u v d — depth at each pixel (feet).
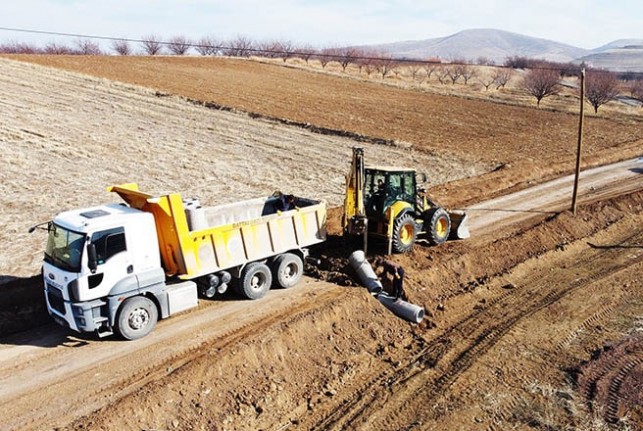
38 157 89.45
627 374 38.17
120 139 107.14
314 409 34.35
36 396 32.09
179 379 33.27
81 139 103.65
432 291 49.90
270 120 139.74
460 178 92.68
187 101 156.87
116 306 37.01
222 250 42.24
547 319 46.39
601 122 165.27
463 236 60.80
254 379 35.47
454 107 185.06
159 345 37.81
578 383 37.17
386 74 288.92
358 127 138.10
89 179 80.43
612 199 76.84
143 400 31.37
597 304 49.24
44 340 38.70
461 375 38.06
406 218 52.85
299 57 327.47
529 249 60.44
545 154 113.91
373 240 55.52
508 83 298.35
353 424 32.89
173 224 39.45
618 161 109.91
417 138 129.08
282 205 52.31
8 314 41.68
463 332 44.29
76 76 176.96
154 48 379.55
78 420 29.86
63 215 38.04
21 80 159.53
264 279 45.50
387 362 39.93
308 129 132.87
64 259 36.35
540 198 80.23
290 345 38.58
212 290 42.73
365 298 45.19
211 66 241.96
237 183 83.66
